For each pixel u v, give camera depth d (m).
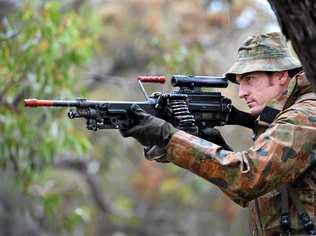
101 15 43.09
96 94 47.84
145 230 56.41
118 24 43.16
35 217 33.12
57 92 22.19
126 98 48.47
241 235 52.28
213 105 10.90
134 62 43.22
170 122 10.50
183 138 10.04
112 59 43.31
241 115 11.02
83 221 27.22
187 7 39.53
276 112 10.63
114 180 58.69
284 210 10.52
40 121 23.17
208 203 55.59
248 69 10.68
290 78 10.73
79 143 22.84
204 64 30.94
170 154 10.06
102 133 42.56
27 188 23.69
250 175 9.98
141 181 54.66
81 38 24.09
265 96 10.72
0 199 39.44
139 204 58.22
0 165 23.11
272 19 38.72
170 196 55.88
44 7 21.66
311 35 7.57
